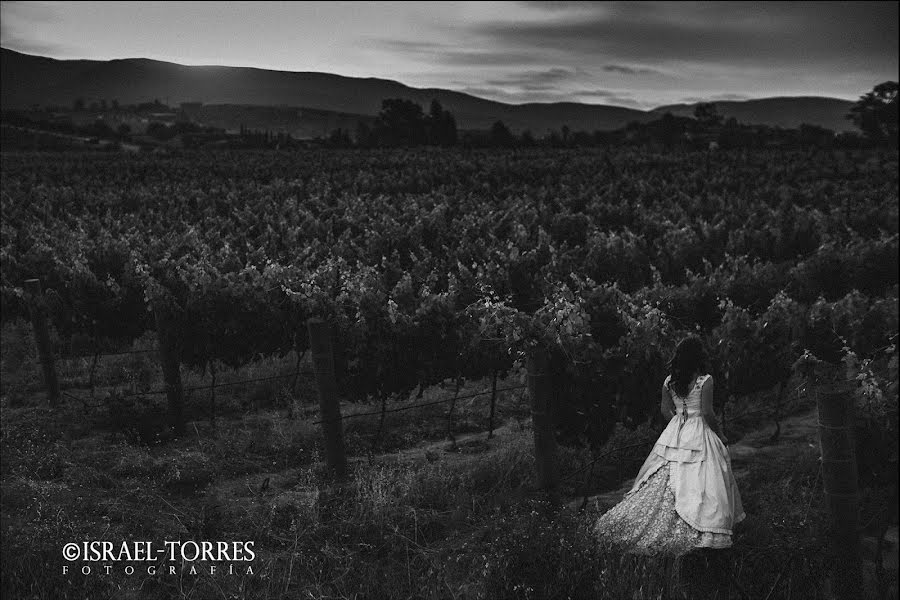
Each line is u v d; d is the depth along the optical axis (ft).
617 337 28.43
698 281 36.29
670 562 18.26
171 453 27.50
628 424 24.98
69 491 23.73
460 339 29.27
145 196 102.22
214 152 307.99
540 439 21.49
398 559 19.98
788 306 31.22
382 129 454.81
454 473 24.94
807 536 19.10
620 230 69.82
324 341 23.79
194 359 32.45
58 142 469.16
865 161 201.26
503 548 18.67
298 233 59.77
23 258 46.01
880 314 31.12
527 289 38.68
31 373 37.65
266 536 21.04
